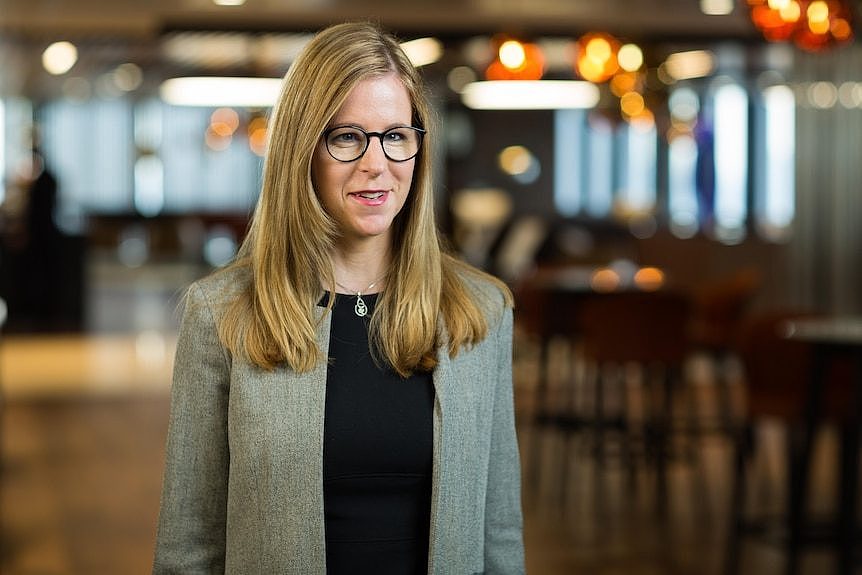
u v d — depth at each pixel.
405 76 2.27
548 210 26.28
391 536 2.25
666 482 8.20
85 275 18.62
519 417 10.95
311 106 2.21
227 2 12.58
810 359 6.26
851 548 5.89
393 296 2.30
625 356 8.45
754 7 7.19
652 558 6.50
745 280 9.68
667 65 12.77
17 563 6.21
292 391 2.21
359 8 12.99
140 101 29.12
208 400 2.26
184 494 2.27
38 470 8.50
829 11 6.98
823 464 8.76
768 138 22.77
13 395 11.78
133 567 6.16
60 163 30.11
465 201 21.78
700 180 23.88
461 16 13.50
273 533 2.19
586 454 9.45
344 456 2.22
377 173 2.22
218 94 18.70
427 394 2.29
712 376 13.69
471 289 2.40
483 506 2.36
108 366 13.79
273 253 2.24
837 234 13.84
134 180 30.55
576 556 6.52
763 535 6.42
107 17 13.62
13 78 22.81
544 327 9.84
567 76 19.86
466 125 26.14
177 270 27.06
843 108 13.69
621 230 24.12
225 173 31.02
